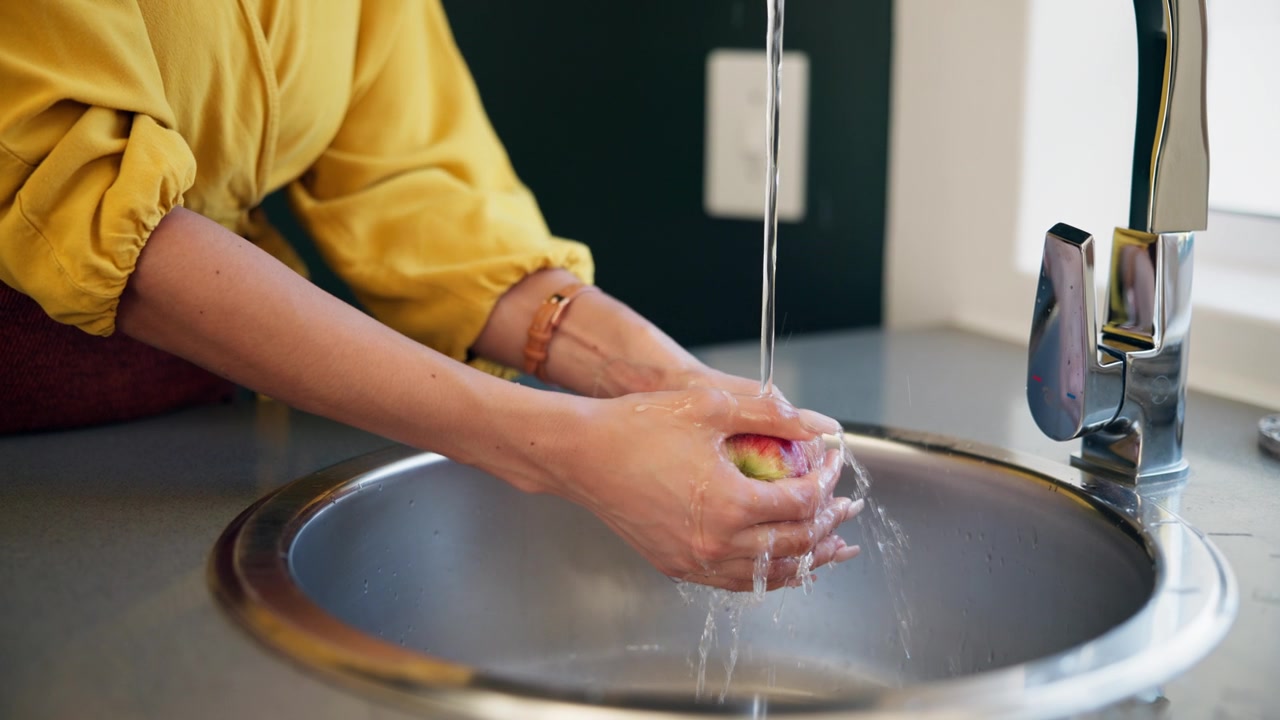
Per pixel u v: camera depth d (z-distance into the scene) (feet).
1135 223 2.50
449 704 1.64
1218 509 2.47
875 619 2.90
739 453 2.33
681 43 4.97
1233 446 2.86
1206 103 2.38
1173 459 2.65
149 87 2.38
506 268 3.02
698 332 5.15
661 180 5.14
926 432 2.94
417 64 3.24
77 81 2.27
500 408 2.31
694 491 2.21
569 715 1.60
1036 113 3.91
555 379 3.05
